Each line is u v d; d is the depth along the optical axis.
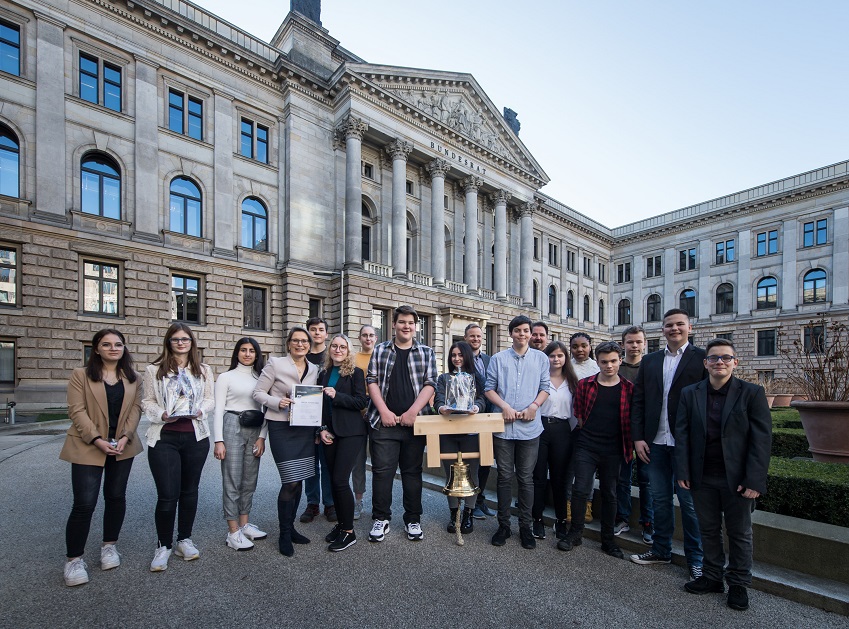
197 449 4.64
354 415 5.04
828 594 3.78
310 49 26.89
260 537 5.18
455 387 5.17
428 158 29.86
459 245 33.16
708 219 43.84
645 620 3.62
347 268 25.03
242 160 23.69
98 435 4.15
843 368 7.65
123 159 19.97
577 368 6.73
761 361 39.28
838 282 36.12
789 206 39.06
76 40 19.11
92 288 18.95
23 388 16.78
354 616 3.58
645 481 5.33
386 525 5.33
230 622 3.47
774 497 5.05
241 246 23.14
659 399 4.77
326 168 26.45
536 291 42.62
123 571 4.31
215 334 21.95
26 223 17.28
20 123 17.58
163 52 21.50
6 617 3.48
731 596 3.87
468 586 4.13
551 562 4.71
